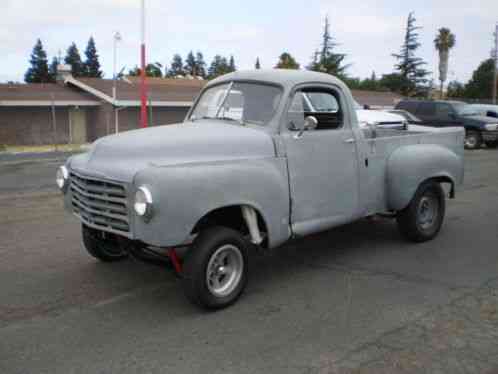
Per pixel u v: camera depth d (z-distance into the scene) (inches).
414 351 150.9
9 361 147.1
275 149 196.2
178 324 170.6
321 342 157.0
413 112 852.0
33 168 553.0
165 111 1086.4
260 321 172.4
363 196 233.9
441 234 282.5
